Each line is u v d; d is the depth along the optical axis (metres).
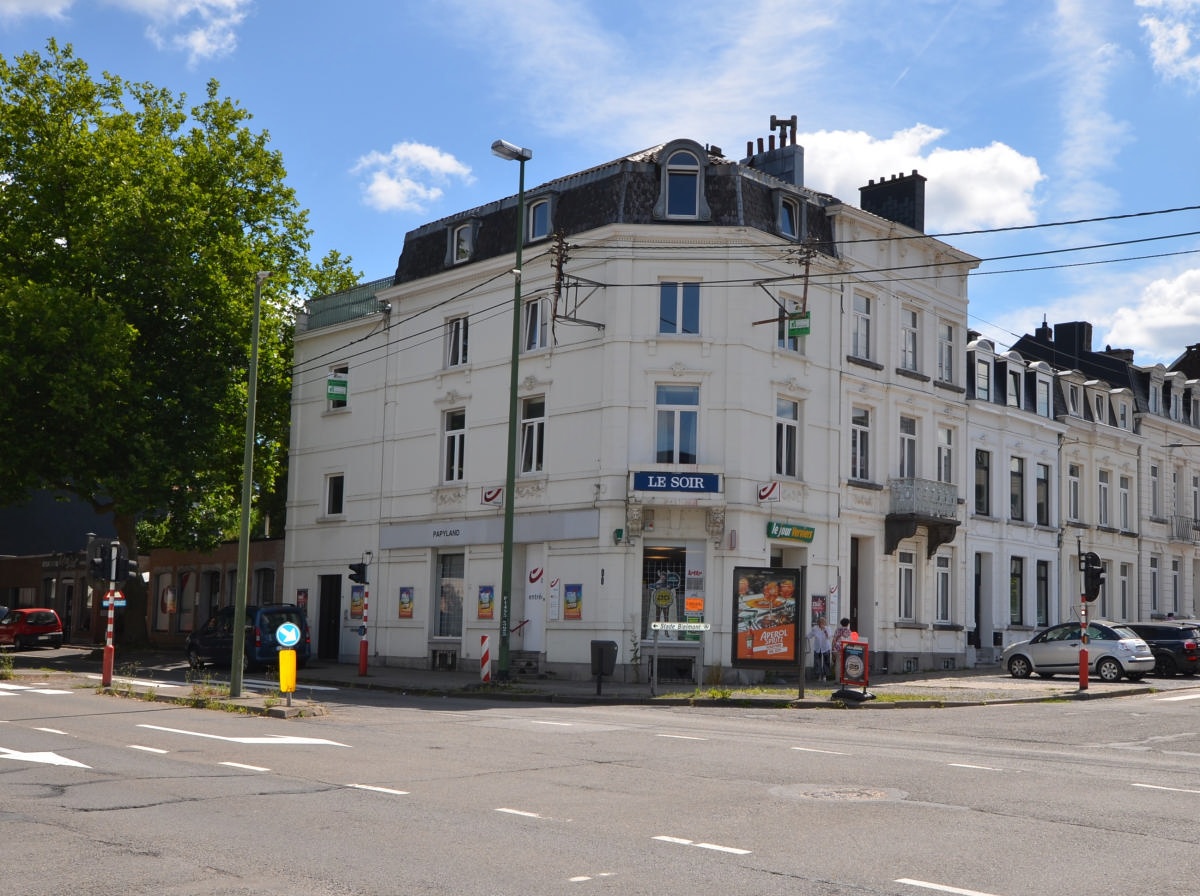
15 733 16.39
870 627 34.03
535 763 13.62
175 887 7.66
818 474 32.50
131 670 30.52
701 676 26.81
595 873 8.08
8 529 64.19
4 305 34.38
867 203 38.53
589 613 30.31
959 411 38.19
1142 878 8.09
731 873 8.11
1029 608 41.16
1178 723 20.03
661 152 31.23
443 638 34.44
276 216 42.75
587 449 30.91
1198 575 53.81
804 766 13.44
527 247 33.03
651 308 30.70
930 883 7.88
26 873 8.02
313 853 8.65
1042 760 14.58
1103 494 47.59
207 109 41.66
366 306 39.19
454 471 35.16
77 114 38.94
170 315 37.72
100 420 35.41
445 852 8.70
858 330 34.69
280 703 20.59
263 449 41.84
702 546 30.14
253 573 44.38
